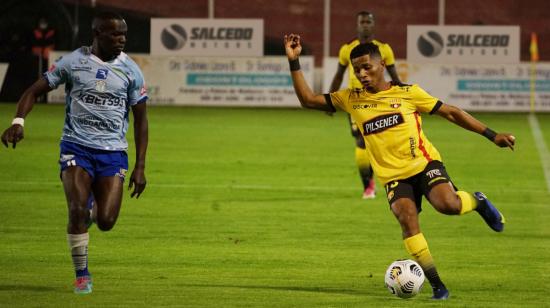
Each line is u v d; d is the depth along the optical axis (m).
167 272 21.06
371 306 17.84
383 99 18.80
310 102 19.22
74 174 18.14
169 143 48.47
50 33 68.31
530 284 20.12
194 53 67.62
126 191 33.53
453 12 71.06
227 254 23.30
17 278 20.09
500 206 31.58
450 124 61.28
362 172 32.66
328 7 71.44
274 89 67.62
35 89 18.12
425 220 28.72
